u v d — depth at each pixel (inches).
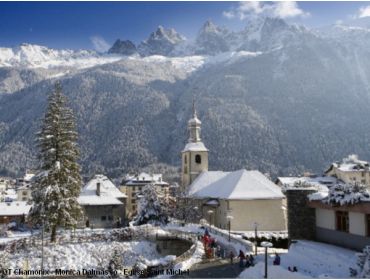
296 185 1920.5
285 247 2138.3
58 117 2274.9
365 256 1079.6
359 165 5123.0
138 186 5959.6
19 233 2819.9
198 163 3639.3
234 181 2743.6
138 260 2004.2
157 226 2532.0
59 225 2183.8
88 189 3718.0
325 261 1261.1
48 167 2230.6
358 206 1299.2
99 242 2188.7
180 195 3358.8
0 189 6619.1
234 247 1769.2
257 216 2544.3
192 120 3772.1
